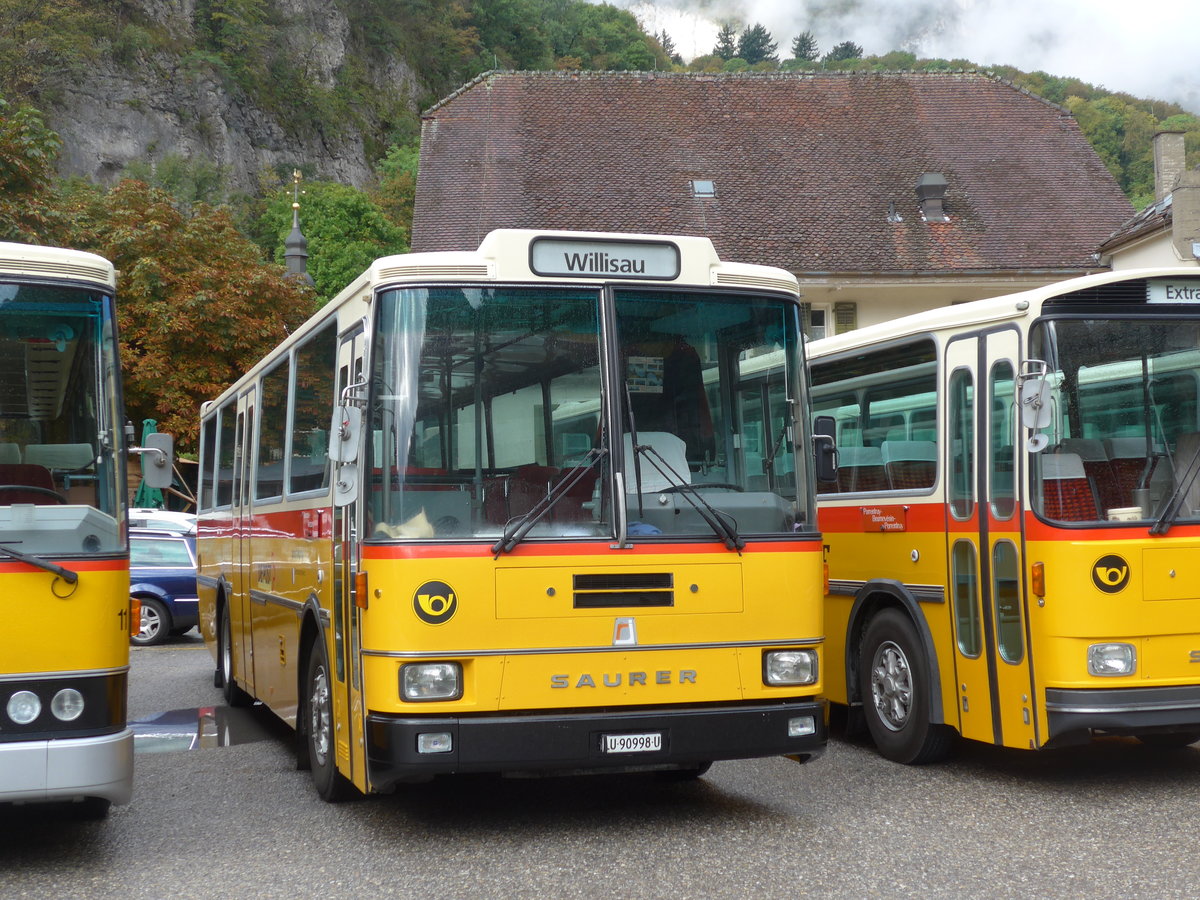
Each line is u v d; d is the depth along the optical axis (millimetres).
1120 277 7965
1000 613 8156
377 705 6664
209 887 6289
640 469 7055
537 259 7160
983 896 5832
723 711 6941
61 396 6707
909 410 9312
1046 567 7703
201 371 37500
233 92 92938
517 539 6758
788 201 39938
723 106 43344
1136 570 7645
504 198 39625
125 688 6656
